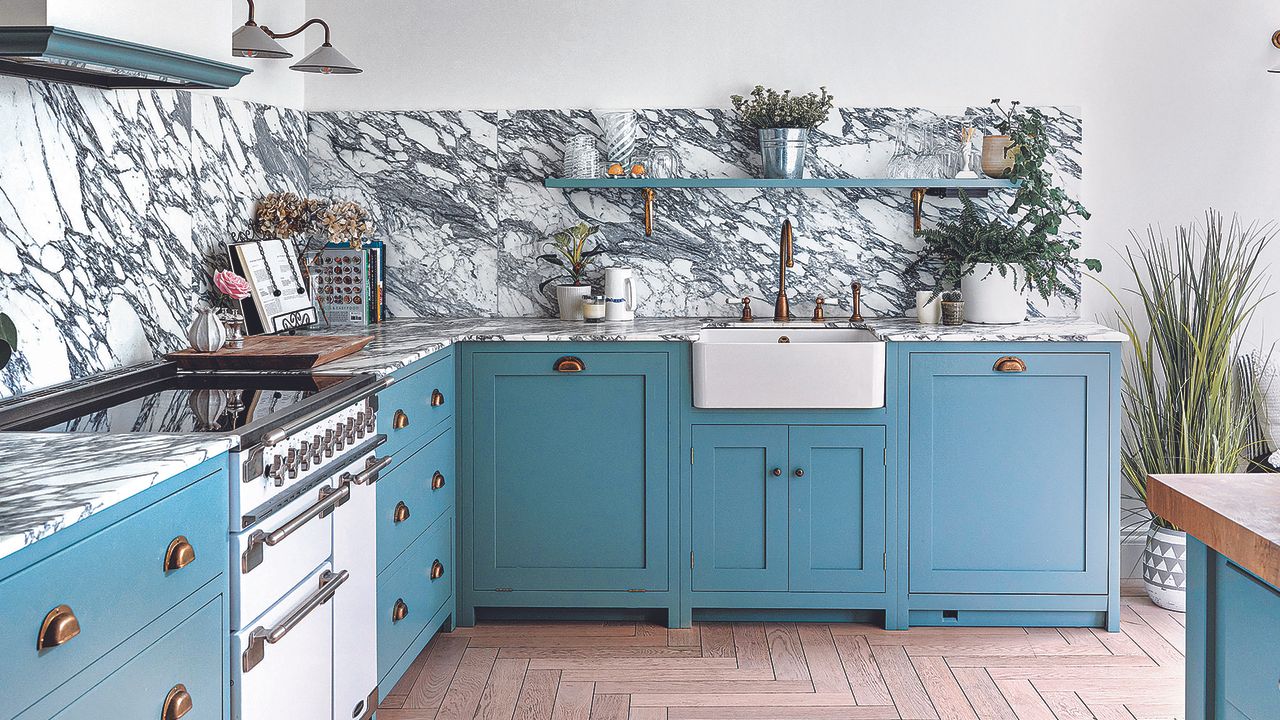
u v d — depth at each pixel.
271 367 2.56
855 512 3.25
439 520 3.08
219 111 3.11
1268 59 3.61
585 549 3.29
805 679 2.93
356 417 2.32
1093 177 3.68
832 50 3.68
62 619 1.26
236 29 3.28
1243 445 3.46
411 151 3.77
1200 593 1.45
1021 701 2.77
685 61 3.71
